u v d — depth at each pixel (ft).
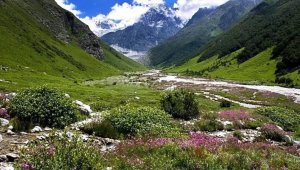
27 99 76.69
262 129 108.47
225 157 56.24
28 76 301.22
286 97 277.03
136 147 59.11
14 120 68.13
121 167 48.06
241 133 102.01
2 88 185.37
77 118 82.33
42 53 532.73
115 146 63.31
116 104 161.38
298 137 117.08
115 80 522.06
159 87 384.27
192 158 53.01
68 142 40.22
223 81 537.24
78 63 629.51
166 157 53.16
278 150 74.90
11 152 50.06
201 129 106.52
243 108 191.52
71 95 191.62
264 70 605.31
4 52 431.02
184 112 125.49
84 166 38.11
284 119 143.02
